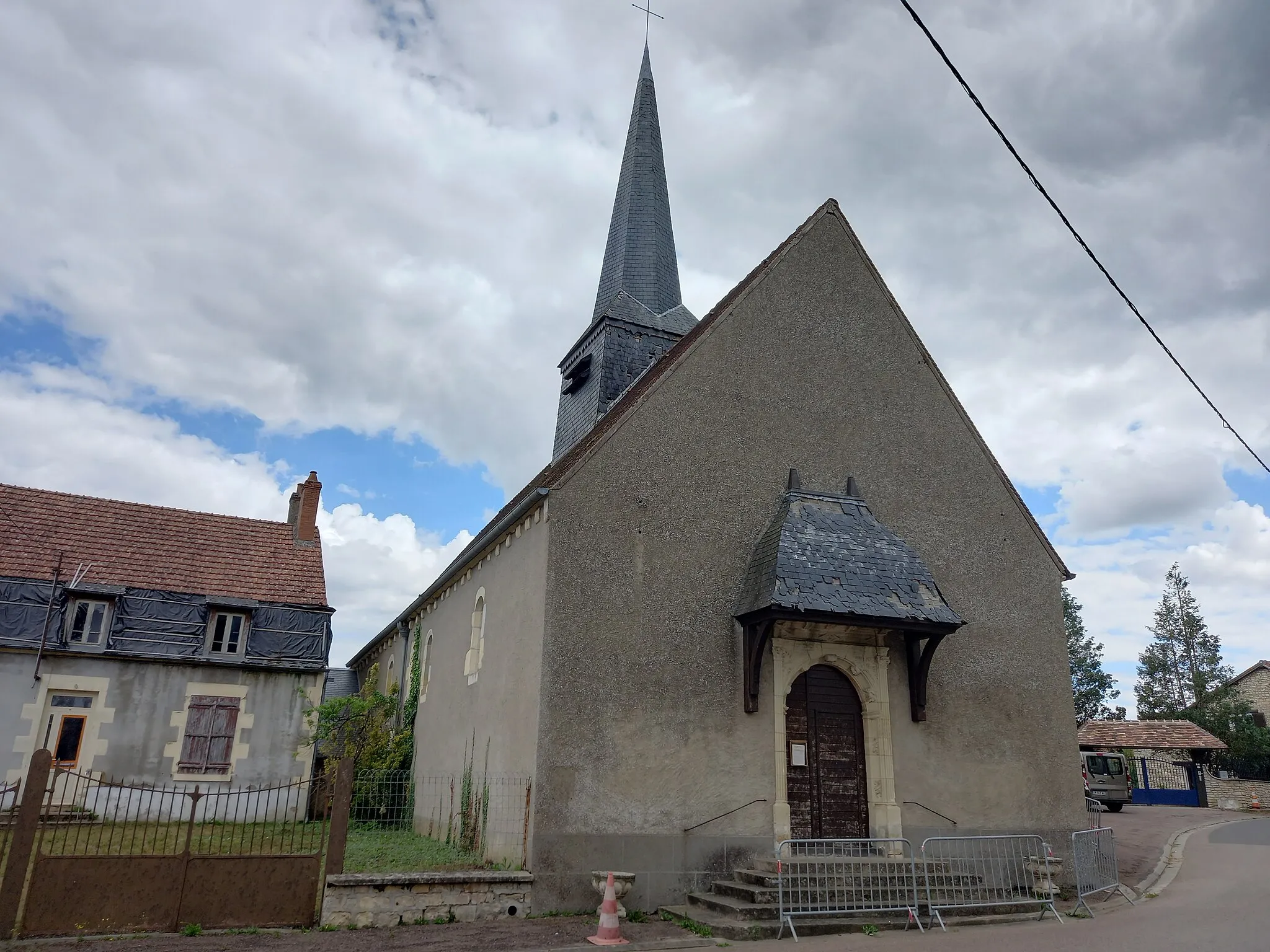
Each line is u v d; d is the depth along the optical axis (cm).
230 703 1908
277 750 1912
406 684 2172
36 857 876
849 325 1544
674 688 1203
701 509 1308
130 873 904
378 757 1911
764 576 1244
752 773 1215
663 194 2653
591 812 1106
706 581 1274
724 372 1399
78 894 881
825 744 1305
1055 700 1492
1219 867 1535
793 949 899
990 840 1352
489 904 1023
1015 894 1215
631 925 1016
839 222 1603
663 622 1225
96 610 1895
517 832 1122
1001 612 1502
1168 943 909
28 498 2088
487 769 1312
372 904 966
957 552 1502
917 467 1518
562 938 918
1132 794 3244
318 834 1555
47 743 1772
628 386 2123
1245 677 4928
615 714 1155
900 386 1554
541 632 1150
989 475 1580
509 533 1388
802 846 1212
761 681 1264
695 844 1151
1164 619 5816
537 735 1107
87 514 2120
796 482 1383
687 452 1325
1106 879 1278
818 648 1317
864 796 1303
